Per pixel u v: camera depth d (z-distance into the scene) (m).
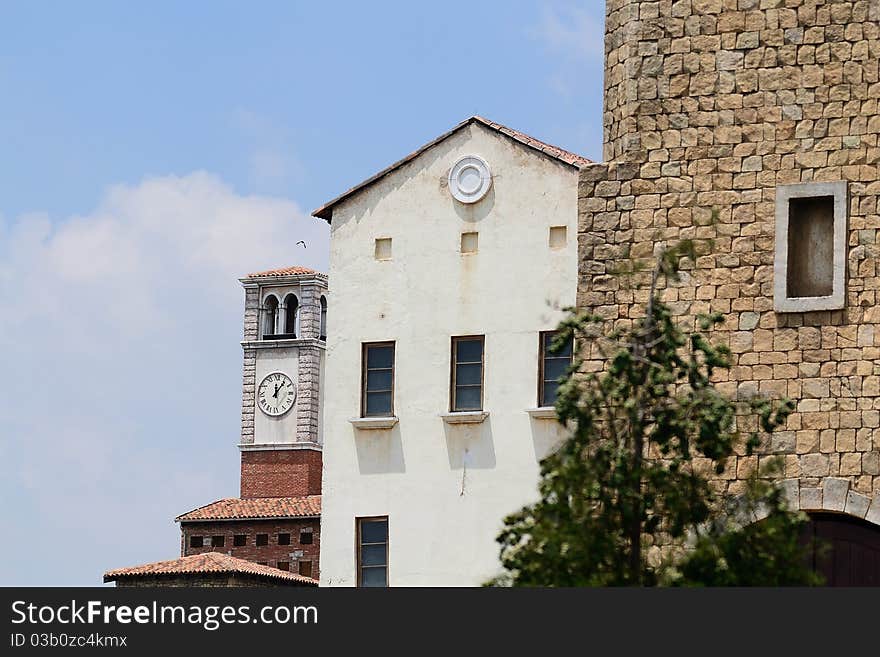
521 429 65.06
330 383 67.44
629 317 50.91
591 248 51.50
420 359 66.56
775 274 49.75
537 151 66.19
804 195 49.91
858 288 49.25
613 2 52.66
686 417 43.03
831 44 50.31
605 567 42.31
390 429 66.50
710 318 43.94
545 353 65.31
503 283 66.00
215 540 133.25
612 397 43.28
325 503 66.75
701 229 50.62
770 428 43.88
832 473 48.72
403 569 65.56
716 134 50.91
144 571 89.31
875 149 49.62
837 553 49.53
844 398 48.94
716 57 51.16
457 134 67.25
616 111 52.19
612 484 42.16
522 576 42.19
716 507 47.53
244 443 163.50
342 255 68.00
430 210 67.25
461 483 65.38
